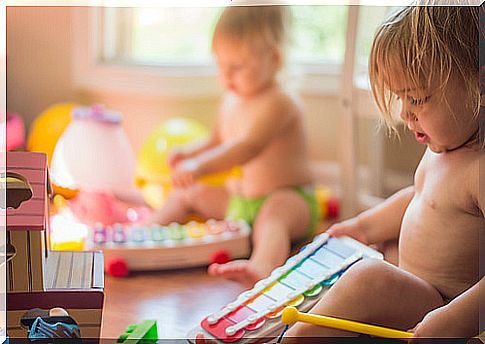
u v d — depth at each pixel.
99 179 1.89
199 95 2.19
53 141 1.99
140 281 1.52
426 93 1.08
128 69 2.17
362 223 1.35
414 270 1.16
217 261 1.62
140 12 2.20
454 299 1.06
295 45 2.02
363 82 1.67
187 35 2.22
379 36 1.11
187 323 1.29
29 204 1.01
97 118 1.93
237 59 1.81
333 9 2.12
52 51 2.13
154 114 2.19
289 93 1.84
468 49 1.06
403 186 1.71
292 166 1.79
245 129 1.82
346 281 1.09
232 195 1.84
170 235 1.66
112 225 1.82
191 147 1.96
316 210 1.79
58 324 1.02
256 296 1.18
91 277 1.07
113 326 1.26
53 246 1.54
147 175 2.01
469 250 1.11
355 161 1.76
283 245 1.63
